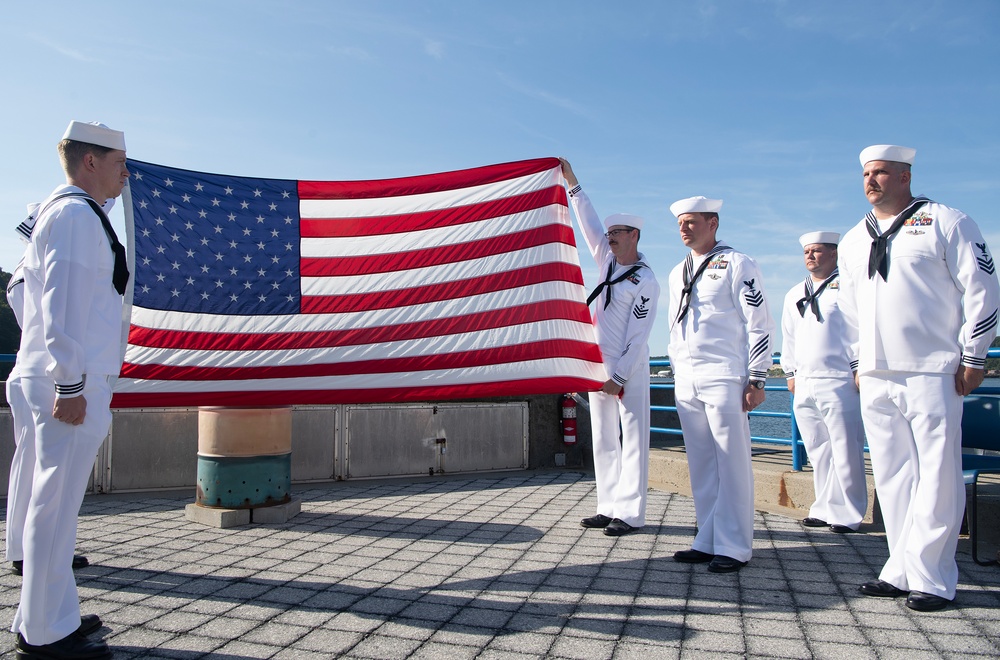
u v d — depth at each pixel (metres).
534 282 5.09
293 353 4.92
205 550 4.61
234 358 4.85
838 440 5.12
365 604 3.51
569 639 3.03
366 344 4.98
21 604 2.72
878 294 3.61
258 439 5.49
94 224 2.87
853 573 4.05
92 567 4.19
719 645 2.95
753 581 3.90
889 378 3.62
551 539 4.93
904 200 3.66
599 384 5.05
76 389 2.72
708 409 4.39
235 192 5.12
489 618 3.30
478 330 5.04
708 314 4.45
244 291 4.96
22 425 3.67
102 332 2.95
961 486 3.50
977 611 3.35
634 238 5.36
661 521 5.51
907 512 3.63
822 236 5.34
